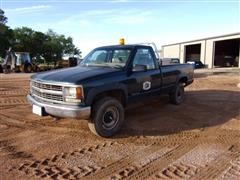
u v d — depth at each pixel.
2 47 56.16
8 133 6.04
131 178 4.10
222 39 37.03
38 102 5.75
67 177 4.12
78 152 5.06
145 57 6.97
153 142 5.59
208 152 5.07
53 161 4.67
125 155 4.94
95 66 6.61
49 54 70.88
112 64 6.53
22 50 63.59
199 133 6.13
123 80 6.08
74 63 8.10
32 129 6.32
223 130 6.33
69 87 5.27
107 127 5.79
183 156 4.89
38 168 4.41
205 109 8.30
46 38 73.06
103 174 4.22
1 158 4.77
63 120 7.00
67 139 5.71
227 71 28.09
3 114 7.63
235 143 5.53
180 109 8.27
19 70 29.89
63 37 83.31
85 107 5.27
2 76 22.75
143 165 4.54
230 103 9.21
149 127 6.54
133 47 6.66
